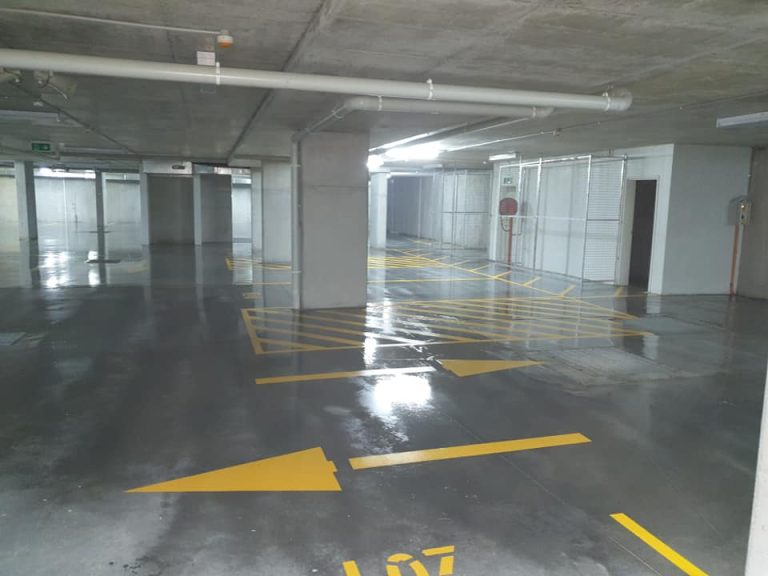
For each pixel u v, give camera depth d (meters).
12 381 5.98
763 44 4.74
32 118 8.97
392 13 4.07
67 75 6.16
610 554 3.21
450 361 7.02
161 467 4.14
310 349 7.48
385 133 10.10
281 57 5.50
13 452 4.34
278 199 16.70
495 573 3.03
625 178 13.09
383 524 3.46
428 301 11.23
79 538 3.26
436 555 3.17
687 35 4.54
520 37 4.64
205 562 3.07
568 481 4.05
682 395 5.88
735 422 5.20
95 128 10.87
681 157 11.74
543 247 16.06
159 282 12.90
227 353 7.20
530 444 4.66
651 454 4.51
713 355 7.42
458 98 5.50
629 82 6.16
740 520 3.58
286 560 3.10
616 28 4.38
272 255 16.83
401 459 4.35
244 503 3.67
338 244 10.06
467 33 4.55
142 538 3.27
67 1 4.09
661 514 3.64
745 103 7.24
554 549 3.25
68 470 4.07
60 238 23.75
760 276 11.93
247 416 5.14
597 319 9.68
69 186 31.59
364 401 5.59
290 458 4.33
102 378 6.12
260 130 9.97
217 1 4.06
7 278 13.07
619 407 5.52
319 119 7.86
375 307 10.45
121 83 6.62
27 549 3.15
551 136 10.57
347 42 4.80
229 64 5.77
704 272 12.32
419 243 25.23
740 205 12.02
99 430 4.77
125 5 4.16
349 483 3.96
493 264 17.75
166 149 15.34
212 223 23.89
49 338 7.75
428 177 27.22
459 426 5.01
